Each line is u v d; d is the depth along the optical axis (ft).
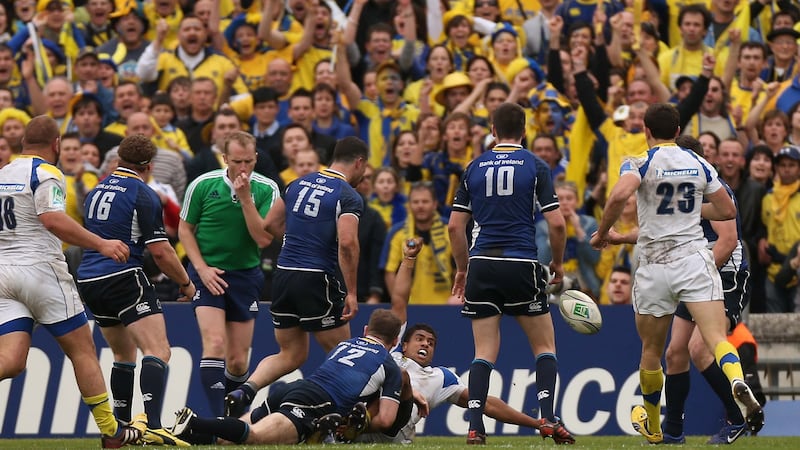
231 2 166.20
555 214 90.17
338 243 98.99
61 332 85.97
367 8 169.68
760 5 171.53
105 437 87.20
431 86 150.92
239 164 102.58
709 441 104.73
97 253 93.40
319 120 148.97
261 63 161.07
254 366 121.60
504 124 91.97
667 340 123.75
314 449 82.17
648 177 88.33
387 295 131.64
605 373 123.75
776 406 124.88
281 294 99.14
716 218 91.56
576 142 143.33
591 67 156.66
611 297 129.70
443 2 166.91
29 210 84.74
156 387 91.86
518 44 160.97
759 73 157.48
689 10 159.53
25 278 84.43
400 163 141.79
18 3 168.66
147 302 93.35
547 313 92.48
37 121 86.63
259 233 103.09
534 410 122.83
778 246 135.64
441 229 131.75
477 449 85.51
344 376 90.89
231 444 88.53
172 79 153.58
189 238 105.19
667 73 160.56
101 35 166.50
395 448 83.66
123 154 93.91
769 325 127.13
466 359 122.31
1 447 98.94
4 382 119.14
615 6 167.84
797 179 135.95
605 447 89.66
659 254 88.79
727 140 138.31
